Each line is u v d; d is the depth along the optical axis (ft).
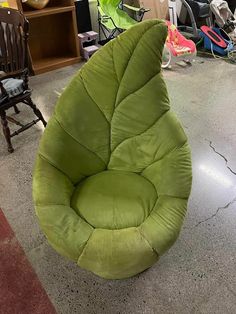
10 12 6.37
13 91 6.57
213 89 9.46
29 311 4.17
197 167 6.48
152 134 4.32
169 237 3.80
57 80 10.32
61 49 11.80
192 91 9.38
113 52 4.10
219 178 6.22
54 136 4.37
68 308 4.20
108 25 11.12
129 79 4.11
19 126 7.91
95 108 4.39
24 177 6.40
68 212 3.95
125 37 4.03
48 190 4.05
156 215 3.94
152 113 4.22
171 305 4.18
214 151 6.91
